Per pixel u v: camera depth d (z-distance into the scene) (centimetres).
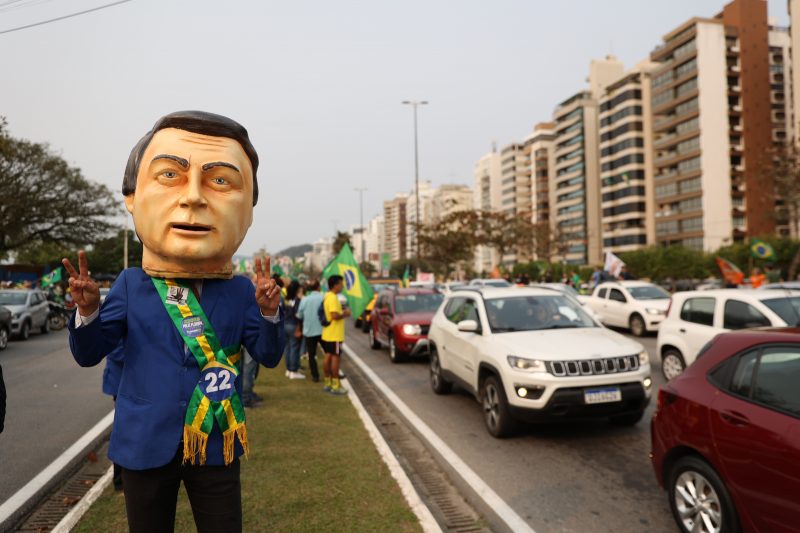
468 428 673
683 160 7375
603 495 461
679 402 384
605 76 9488
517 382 582
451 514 433
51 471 505
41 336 1903
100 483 455
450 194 14300
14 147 3084
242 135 235
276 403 754
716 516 348
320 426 628
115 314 219
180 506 411
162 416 213
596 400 563
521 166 12000
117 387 246
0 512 413
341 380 975
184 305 222
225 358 226
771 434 313
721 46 7069
